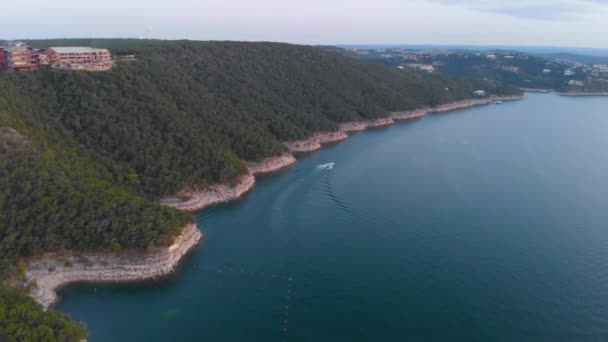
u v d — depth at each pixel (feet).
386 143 601.21
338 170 466.29
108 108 406.62
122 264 265.75
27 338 190.80
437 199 376.48
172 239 283.18
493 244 297.94
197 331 221.05
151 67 513.86
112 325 224.74
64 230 270.67
